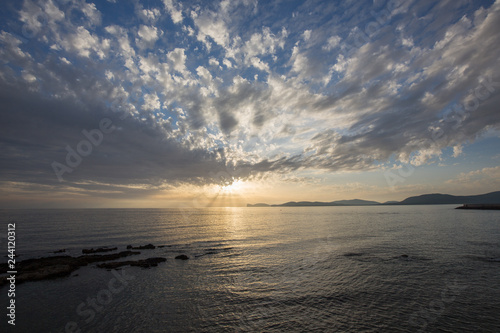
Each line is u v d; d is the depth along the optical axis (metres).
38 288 22.08
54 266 28.03
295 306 18.36
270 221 106.44
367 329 15.02
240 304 18.84
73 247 41.34
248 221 107.69
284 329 15.16
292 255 35.31
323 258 32.94
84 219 109.44
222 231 66.94
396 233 56.50
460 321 15.80
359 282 23.22
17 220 97.56
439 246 39.44
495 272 25.56
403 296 19.88
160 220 111.69
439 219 92.62
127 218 123.56
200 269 28.27
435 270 26.50
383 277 24.52
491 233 52.69
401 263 29.55
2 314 17.19
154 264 30.20
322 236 54.53
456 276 24.50
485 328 14.96
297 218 126.75
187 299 19.80
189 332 14.91
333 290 21.38
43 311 17.69
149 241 48.72
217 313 17.38
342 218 117.75
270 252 37.62
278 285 22.83
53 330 15.15
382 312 17.19
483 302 18.53
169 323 16.02
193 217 143.50
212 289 21.95
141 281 24.09
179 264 30.52
